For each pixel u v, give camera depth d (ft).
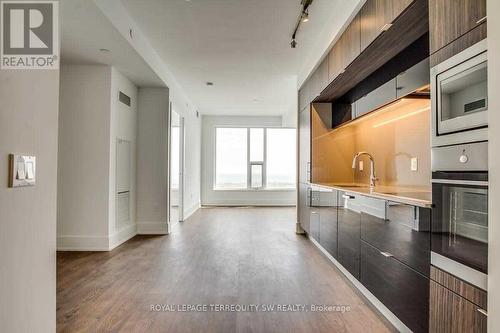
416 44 8.15
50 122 4.28
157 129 17.51
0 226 3.35
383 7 7.16
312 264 11.64
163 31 12.23
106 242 13.74
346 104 13.82
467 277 4.42
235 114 30.17
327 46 11.43
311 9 10.41
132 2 10.16
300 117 17.20
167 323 7.16
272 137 31.27
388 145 11.18
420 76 7.16
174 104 18.84
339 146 14.73
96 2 8.57
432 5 5.25
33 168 3.90
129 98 16.14
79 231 13.74
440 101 5.04
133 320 7.29
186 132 23.00
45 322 4.14
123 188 15.58
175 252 13.42
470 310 4.35
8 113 3.50
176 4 10.25
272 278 10.16
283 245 14.62
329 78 11.48
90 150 13.74
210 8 10.47
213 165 30.55
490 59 3.66
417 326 5.75
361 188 10.32
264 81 18.93
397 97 8.46
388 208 6.91
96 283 9.70
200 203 30.17
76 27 9.89
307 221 15.37
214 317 7.46
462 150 4.52
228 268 11.19
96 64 13.55
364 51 8.39
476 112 4.25
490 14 3.67
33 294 3.90
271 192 30.73
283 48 13.84
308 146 15.05
